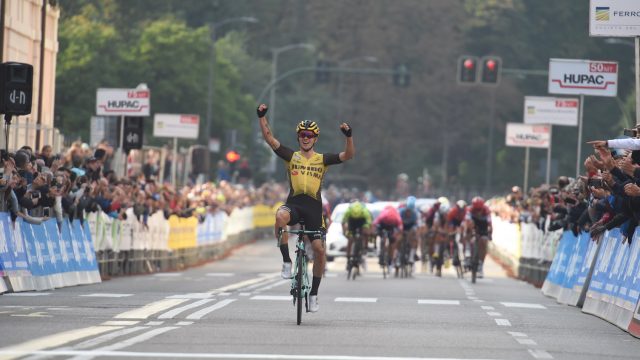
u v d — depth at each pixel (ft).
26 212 147.74
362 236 221.25
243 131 526.16
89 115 447.42
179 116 288.92
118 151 233.35
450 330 108.88
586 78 203.10
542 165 426.51
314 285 115.24
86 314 113.91
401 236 238.27
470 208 223.71
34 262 150.00
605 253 135.74
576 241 158.51
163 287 164.96
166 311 119.14
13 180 140.67
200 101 501.56
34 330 97.96
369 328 108.17
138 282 179.63
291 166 112.78
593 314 135.33
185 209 264.52
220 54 540.93
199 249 286.87
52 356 81.76
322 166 112.88
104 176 206.28
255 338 96.12
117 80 467.93
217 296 145.07
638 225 120.47
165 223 241.35
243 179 456.45
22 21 257.14
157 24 501.56
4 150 154.61
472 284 211.82
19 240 145.07
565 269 163.94
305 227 113.80
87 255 175.22
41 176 147.33
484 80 347.56
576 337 107.34
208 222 301.22
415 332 105.70
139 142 231.71
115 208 197.16
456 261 245.24
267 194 479.00
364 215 218.38
